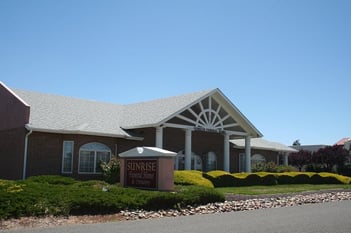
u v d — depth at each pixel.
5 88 25.94
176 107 27.50
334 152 53.34
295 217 12.46
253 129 31.77
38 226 10.03
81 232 9.24
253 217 12.36
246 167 32.34
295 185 28.94
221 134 32.72
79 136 25.41
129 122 28.17
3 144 25.33
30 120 23.69
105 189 15.21
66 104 28.77
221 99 30.19
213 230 9.74
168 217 12.23
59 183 19.45
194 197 14.67
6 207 10.68
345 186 28.97
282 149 40.09
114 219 11.51
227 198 17.12
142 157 18.14
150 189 17.53
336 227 10.45
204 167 32.78
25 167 23.09
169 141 30.33
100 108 30.84
